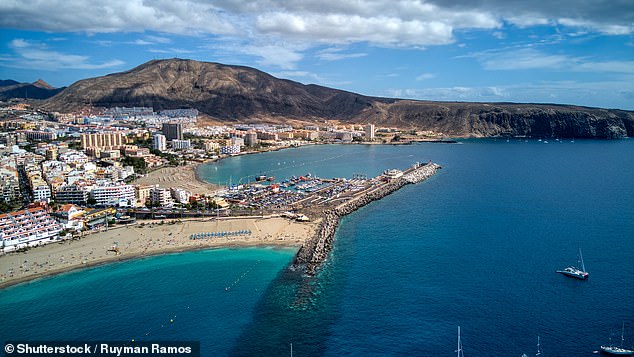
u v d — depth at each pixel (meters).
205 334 199.75
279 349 189.38
